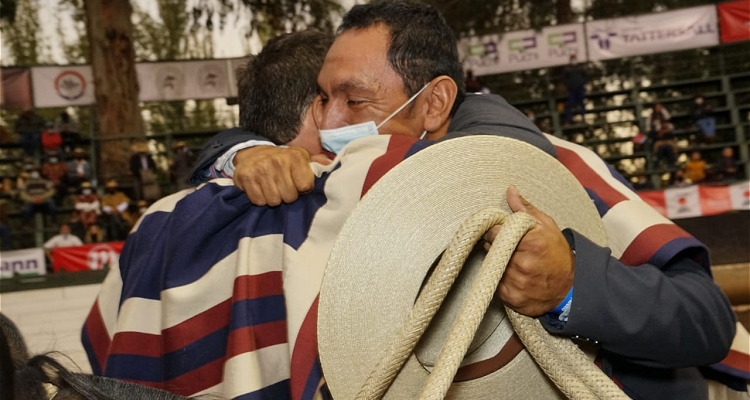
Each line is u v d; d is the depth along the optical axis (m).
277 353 1.83
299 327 1.73
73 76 14.04
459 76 2.12
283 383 1.82
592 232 1.77
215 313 1.91
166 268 1.94
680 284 1.79
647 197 11.70
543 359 1.63
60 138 13.73
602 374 1.62
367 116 2.04
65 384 0.90
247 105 2.34
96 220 12.91
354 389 1.60
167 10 17.03
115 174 13.80
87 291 8.98
